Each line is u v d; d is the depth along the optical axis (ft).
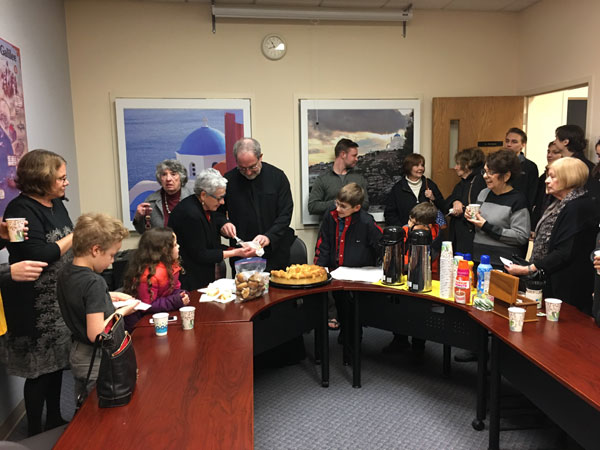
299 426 8.75
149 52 14.49
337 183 14.85
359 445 8.11
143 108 14.58
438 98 15.60
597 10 12.47
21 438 8.69
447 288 8.36
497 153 9.20
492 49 16.06
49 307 7.71
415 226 9.86
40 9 11.78
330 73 15.40
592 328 6.79
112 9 14.23
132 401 4.89
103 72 14.35
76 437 4.25
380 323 9.86
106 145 14.62
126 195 14.75
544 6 14.66
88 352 6.11
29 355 7.64
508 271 8.15
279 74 15.17
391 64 15.66
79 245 5.75
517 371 6.95
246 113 15.11
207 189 8.86
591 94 12.80
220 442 4.16
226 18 14.71
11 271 6.86
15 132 9.59
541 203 13.14
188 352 6.17
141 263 7.81
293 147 15.51
